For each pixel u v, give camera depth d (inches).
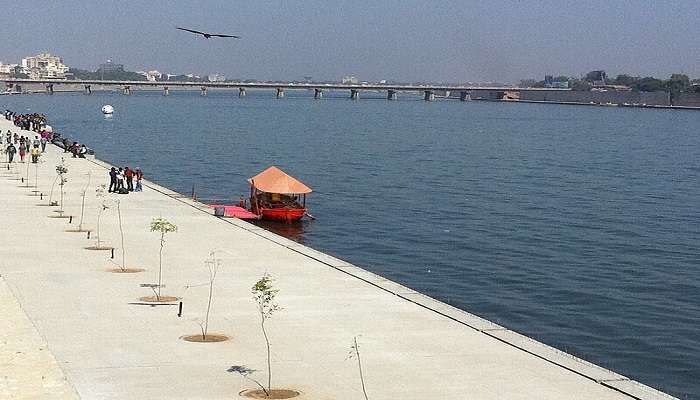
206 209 2918.3
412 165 5516.7
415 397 1146.0
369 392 1162.0
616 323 1978.3
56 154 4830.2
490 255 2704.2
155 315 1520.7
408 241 2920.8
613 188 4562.0
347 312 1574.8
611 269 2541.8
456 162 5797.2
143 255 2064.5
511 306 2106.3
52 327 1423.5
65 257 2011.6
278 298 1664.6
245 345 1360.7
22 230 2368.4
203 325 1465.3
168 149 6422.2
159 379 1189.7
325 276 1875.0
